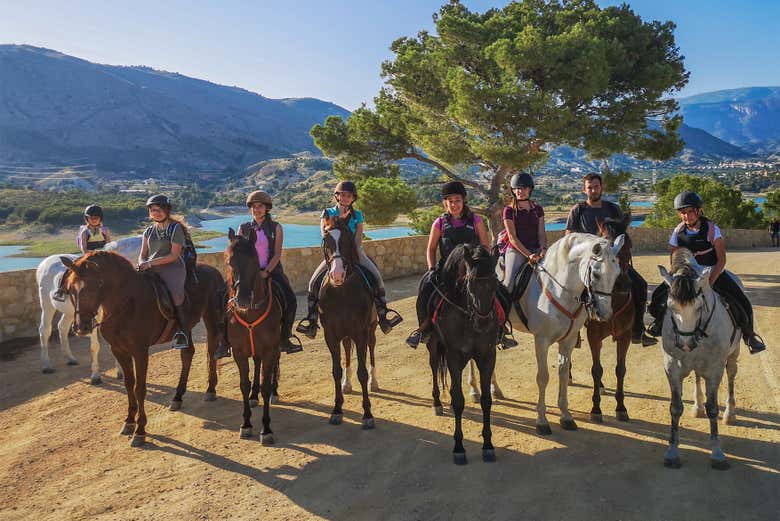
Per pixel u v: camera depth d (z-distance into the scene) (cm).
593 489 469
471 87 1489
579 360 878
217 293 717
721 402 675
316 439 582
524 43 1498
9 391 749
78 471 521
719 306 512
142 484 493
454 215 593
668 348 515
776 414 628
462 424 620
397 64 1731
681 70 1769
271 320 582
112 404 696
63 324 859
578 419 629
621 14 1775
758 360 838
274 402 697
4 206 9500
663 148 1727
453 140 1719
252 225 625
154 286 617
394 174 1973
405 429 605
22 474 517
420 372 821
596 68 1464
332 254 586
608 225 520
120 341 584
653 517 424
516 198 641
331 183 19250
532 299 603
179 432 609
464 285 509
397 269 1750
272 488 481
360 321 613
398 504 451
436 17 1959
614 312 595
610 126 1667
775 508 433
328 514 439
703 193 3881
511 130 1537
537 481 484
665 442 561
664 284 575
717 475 488
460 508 443
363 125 1898
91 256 561
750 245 3431
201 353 938
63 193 12888
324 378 797
